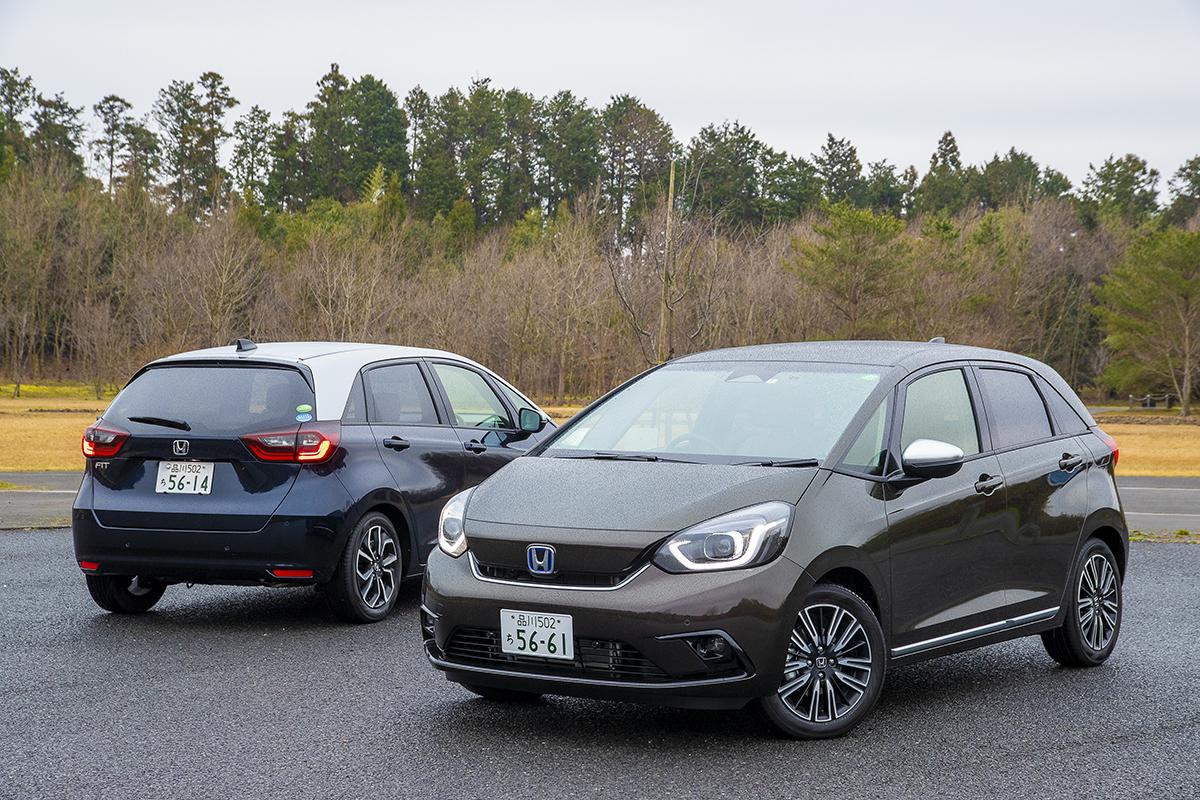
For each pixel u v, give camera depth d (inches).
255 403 287.0
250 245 2495.1
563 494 199.2
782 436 213.6
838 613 195.9
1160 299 2945.4
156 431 285.1
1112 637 258.8
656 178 3619.6
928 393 228.7
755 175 3961.6
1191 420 2711.6
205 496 281.7
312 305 2212.1
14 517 514.9
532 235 3619.6
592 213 2368.4
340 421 292.4
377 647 268.8
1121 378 3208.7
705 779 175.0
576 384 2241.6
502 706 217.9
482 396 348.8
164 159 4478.3
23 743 194.2
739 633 182.1
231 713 212.8
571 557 186.9
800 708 195.3
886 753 188.5
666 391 238.7
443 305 2260.1
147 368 299.1
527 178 4554.6
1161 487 823.7
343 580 287.7
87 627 290.5
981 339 2425.0
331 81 4857.3
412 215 4333.2
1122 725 206.5
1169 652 269.9
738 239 2050.9
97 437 289.4
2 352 3476.9
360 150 4621.1
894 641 205.9
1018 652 271.4
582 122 4439.0
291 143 4670.3
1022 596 234.1
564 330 2106.3
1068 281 3516.2
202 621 299.3
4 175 3668.8
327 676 241.1
